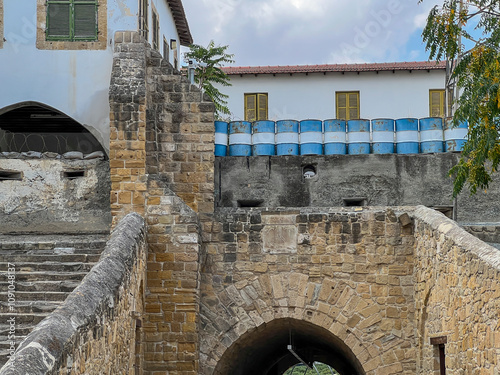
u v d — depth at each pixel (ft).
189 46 99.45
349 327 57.47
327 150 66.80
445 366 47.57
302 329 65.31
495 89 50.55
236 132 67.05
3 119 68.54
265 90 100.94
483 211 64.44
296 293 57.98
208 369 57.26
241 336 57.93
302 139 67.10
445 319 47.01
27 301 44.55
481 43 53.83
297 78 100.99
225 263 58.39
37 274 47.42
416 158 65.46
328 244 58.23
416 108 99.91
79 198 61.93
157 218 55.88
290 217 58.70
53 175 62.28
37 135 68.80
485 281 38.09
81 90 62.28
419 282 55.31
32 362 26.58
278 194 65.05
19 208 61.72
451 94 86.38
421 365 55.21
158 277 55.62
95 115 62.03
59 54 62.49
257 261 58.39
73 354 30.22
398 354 56.95
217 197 65.05
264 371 89.30
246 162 65.46
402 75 100.58
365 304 57.57
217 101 96.07
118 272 41.45
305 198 64.95
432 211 53.88
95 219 61.41
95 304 35.06
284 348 82.02
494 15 54.80
